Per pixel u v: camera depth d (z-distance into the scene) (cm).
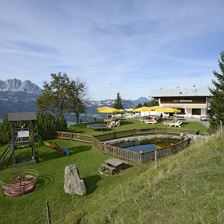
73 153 2434
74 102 4678
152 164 1669
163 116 5456
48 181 1647
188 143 2522
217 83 3167
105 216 883
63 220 1081
